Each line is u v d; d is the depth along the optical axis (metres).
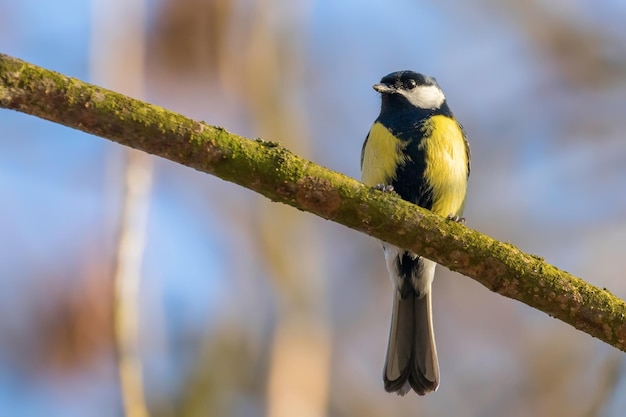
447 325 12.89
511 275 5.99
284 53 11.09
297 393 9.57
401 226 6.02
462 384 12.42
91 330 9.96
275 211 10.52
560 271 6.02
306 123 11.89
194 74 10.32
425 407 12.24
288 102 11.05
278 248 10.36
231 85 10.46
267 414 9.41
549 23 13.70
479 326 12.83
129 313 7.18
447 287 13.14
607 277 12.41
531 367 12.32
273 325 10.05
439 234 6.02
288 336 9.84
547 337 12.49
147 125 5.52
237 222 11.05
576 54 13.62
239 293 10.88
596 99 13.55
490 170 13.52
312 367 9.78
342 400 12.05
